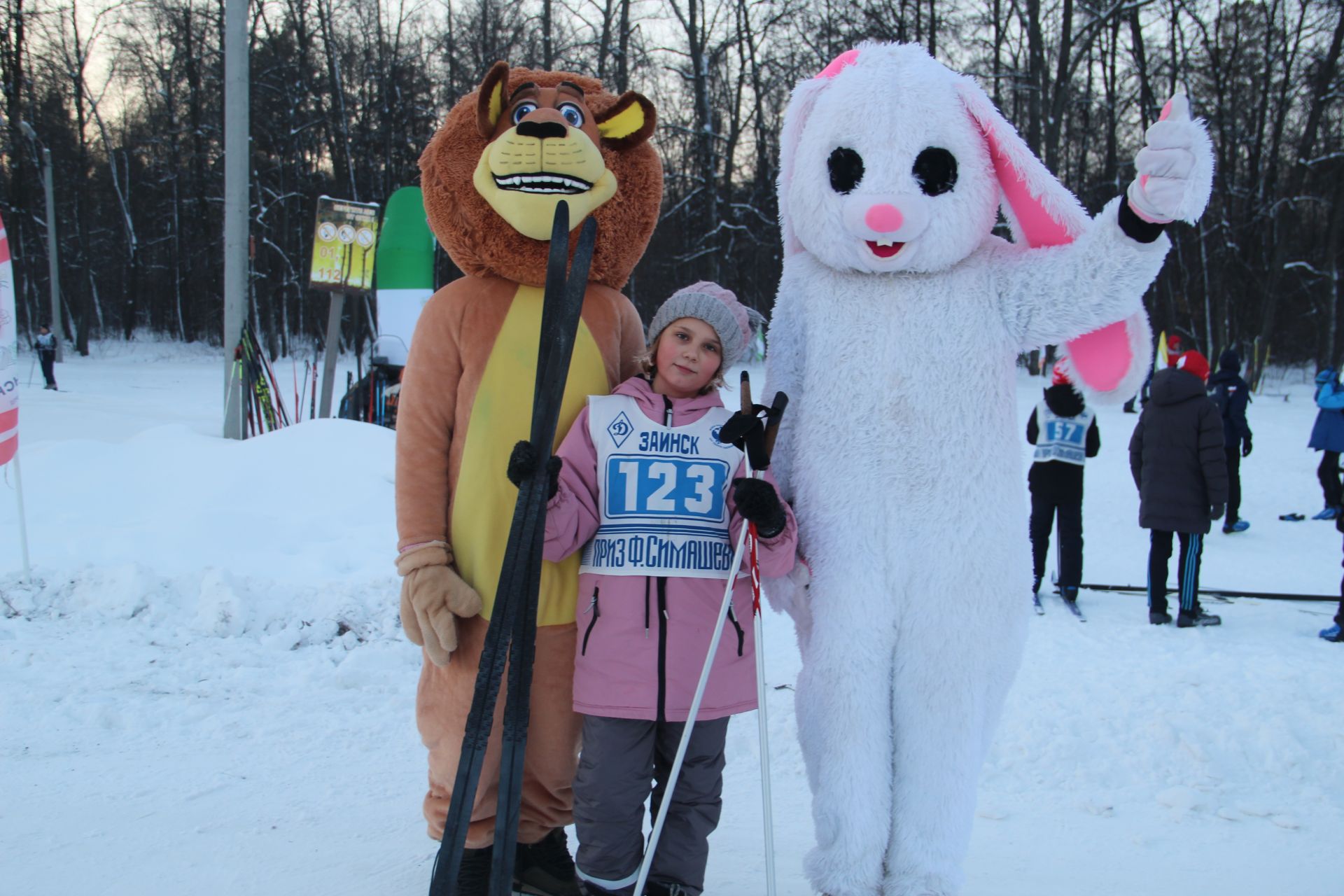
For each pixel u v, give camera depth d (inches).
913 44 98.1
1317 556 325.4
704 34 1155.9
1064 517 250.5
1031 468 257.3
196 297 1411.2
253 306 1166.3
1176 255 1153.4
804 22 1058.1
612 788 91.5
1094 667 189.0
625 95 102.7
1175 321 1176.8
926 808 89.1
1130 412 762.8
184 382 933.2
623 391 97.8
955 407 91.0
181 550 223.9
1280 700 164.7
